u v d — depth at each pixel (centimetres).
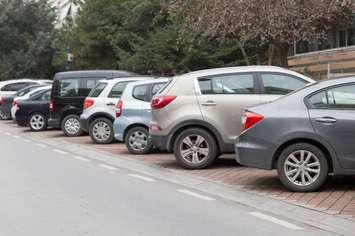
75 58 4441
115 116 2006
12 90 3759
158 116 1486
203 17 2356
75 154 1894
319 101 1164
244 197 1146
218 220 966
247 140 1191
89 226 927
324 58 3219
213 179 1346
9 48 5831
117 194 1193
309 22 2255
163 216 995
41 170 1532
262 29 2214
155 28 3534
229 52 3219
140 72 3469
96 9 4162
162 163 1627
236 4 2206
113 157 1792
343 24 2789
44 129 2848
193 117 1459
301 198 1116
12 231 901
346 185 1227
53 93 2522
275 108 1180
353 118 1138
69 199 1142
